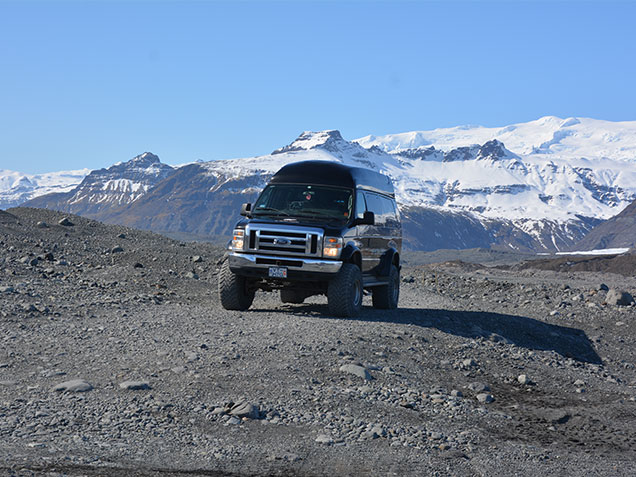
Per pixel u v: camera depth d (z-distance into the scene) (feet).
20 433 19.97
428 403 27.94
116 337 32.91
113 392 24.50
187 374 27.22
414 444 22.66
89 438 20.17
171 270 63.26
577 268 397.60
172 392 25.04
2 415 21.35
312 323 38.81
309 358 31.04
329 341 34.30
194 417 22.88
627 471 21.98
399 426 24.40
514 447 23.63
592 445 24.85
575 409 30.22
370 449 21.66
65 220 86.79
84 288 48.29
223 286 43.27
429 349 36.94
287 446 21.20
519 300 68.08
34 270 55.42
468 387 31.96
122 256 69.92
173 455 19.63
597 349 48.16
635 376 41.81
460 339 40.70
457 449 22.66
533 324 51.21
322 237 40.68
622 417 29.60
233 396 25.31
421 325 43.80
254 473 18.92
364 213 43.75
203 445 20.66
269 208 43.80
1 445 18.89
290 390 26.50
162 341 32.48
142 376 26.61
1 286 44.14
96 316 38.24
